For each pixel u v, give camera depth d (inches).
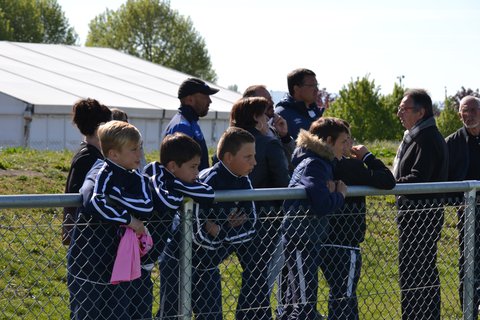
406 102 279.9
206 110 287.9
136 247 187.0
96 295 192.5
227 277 245.4
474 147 314.3
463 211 255.1
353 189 221.8
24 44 1438.2
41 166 525.3
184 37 3112.7
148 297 200.5
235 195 200.5
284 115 310.5
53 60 1364.4
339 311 237.1
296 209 220.1
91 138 233.9
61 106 1031.6
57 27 3351.4
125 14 3129.9
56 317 269.6
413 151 279.7
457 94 1493.6
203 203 197.0
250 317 221.1
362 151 239.5
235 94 1466.5
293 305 227.5
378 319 271.6
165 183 195.5
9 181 472.4
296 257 226.4
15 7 3161.9
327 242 234.4
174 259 203.5
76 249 192.9
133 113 1098.1
